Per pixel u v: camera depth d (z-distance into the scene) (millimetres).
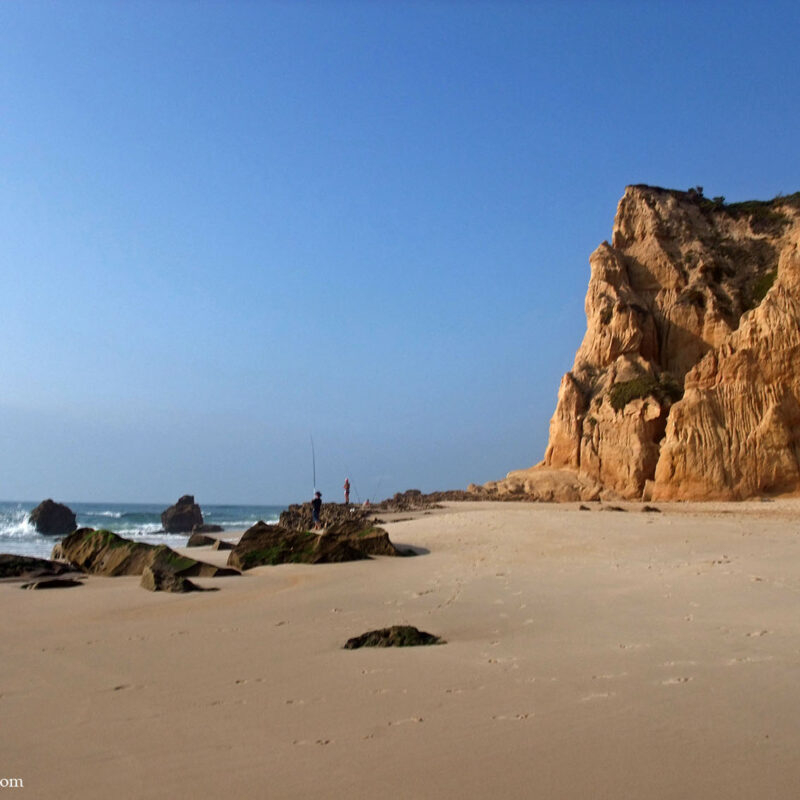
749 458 33812
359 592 12320
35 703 6281
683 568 13211
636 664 7145
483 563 15164
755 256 47750
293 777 4582
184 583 13164
